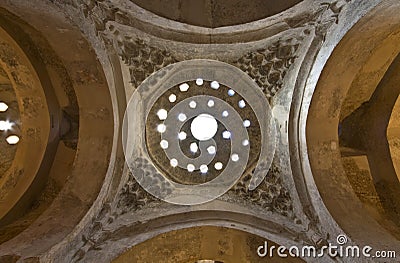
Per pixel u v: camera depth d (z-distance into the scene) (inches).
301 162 213.5
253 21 213.5
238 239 236.5
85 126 212.8
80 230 187.8
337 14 190.9
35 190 223.5
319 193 204.8
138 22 205.8
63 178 221.3
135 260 230.2
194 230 240.7
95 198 197.0
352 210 207.0
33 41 219.3
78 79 208.2
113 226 202.1
